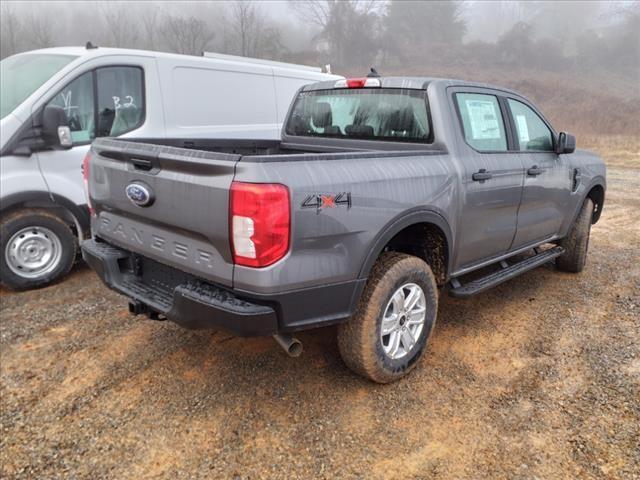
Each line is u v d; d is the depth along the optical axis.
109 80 5.23
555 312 4.40
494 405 3.06
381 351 3.08
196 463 2.58
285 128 4.67
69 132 4.82
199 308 2.59
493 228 3.90
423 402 3.09
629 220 8.05
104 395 3.14
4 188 4.58
